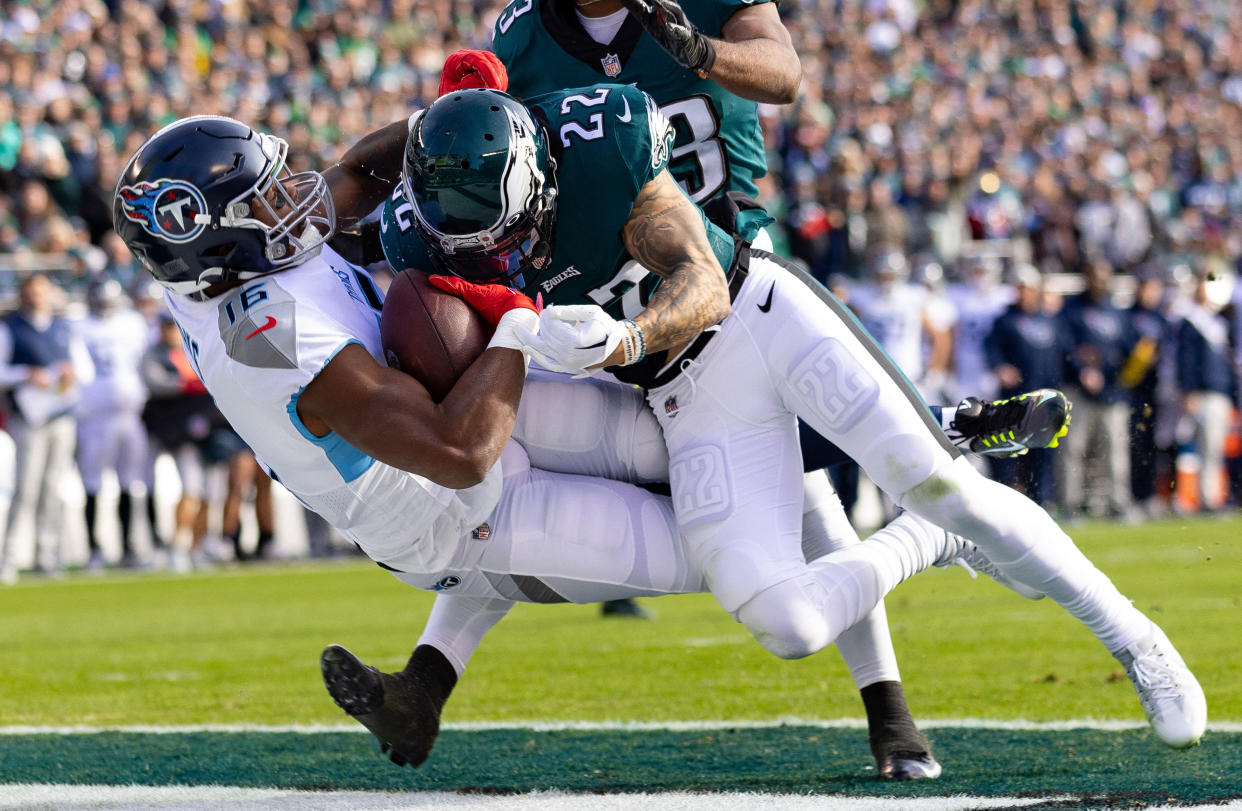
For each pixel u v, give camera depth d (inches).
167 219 357.7
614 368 408.2
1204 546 1104.8
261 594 1043.9
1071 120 2050.9
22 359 1146.7
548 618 844.6
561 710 540.1
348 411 350.6
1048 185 1712.6
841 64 1926.7
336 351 352.8
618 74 418.3
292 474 374.6
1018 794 376.5
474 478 349.4
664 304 358.6
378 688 389.1
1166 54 2263.8
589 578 405.7
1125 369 1355.8
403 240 393.4
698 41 381.1
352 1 1787.6
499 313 362.3
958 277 1507.1
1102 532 1259.2
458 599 425.1
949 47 2116.1
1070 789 380.5
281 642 772.6
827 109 1838.1
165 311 1203.9
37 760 467.8
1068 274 1581.0
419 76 1776.6
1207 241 1453.0
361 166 418.3
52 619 913.5
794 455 408.8
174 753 474.6
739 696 558.3
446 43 1867.6
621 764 438.9
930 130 1839.3
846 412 391.5
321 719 535.5
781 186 1637.6
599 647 707.4
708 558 396.5
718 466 398.0
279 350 354.0
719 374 400.8
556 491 404.5
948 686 562.9
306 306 359.6
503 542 397.7
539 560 400.8
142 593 1063.0
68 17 1558.8
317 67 1739.7
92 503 1214.9
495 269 380.2
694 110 415.2
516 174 360.5
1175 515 1389.0
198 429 1211.2
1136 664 404.8
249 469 1269.7
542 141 370.9
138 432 1215.6
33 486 1165.1
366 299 386.3
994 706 517.3
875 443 390.0
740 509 395.2
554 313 342.3
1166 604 796.0
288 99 1617.9
